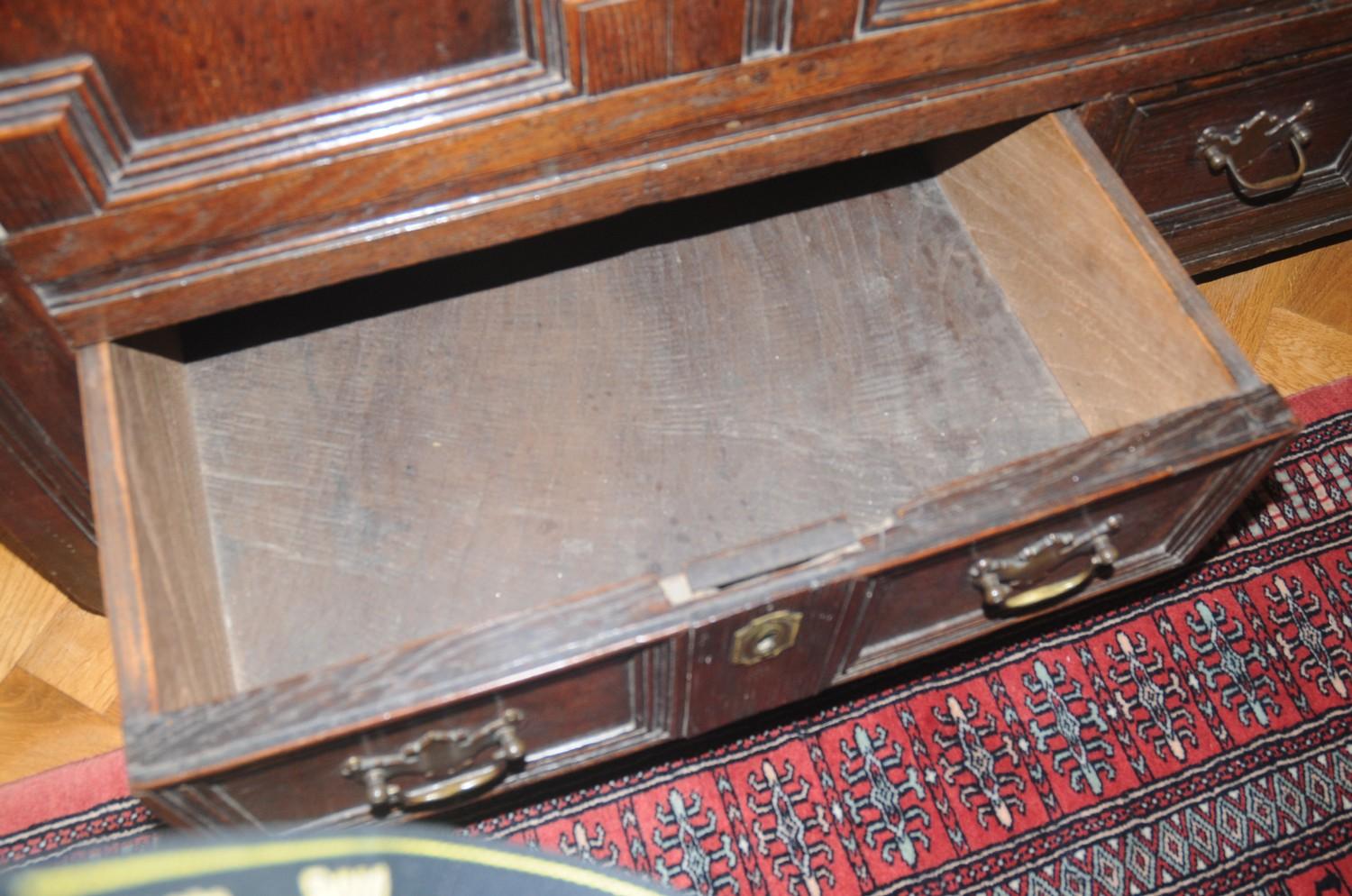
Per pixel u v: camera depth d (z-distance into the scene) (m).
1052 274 0.86
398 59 0.64
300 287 0.73
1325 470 1.09
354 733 0.62
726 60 0.70
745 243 0.95
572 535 0.81
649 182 0.75
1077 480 0.68
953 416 0.87
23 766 0.96
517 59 0.67
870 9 0.70
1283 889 0.91
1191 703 0.98
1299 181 1.02
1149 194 0.97
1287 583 1.04
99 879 0.33
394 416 0.86
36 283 0.66
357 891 0.37
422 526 0.81
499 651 0.63
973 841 0.93
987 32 0.75
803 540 0.66
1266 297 1.21
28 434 0.77
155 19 0.57
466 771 0.73
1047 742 0.97
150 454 0.73
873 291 0.92
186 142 0.63
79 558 0.92
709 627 0.65
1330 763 0.96
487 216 0.73
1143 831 0.93
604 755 0.79
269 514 0.81
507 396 0.87
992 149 0.89
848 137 0.79
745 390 0.88
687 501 0.83
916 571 0.69
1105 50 0.81
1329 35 0.87
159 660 0.63
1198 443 0.69
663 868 0.92
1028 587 0.78
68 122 0.58
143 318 0.71
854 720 0.97
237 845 0.35
